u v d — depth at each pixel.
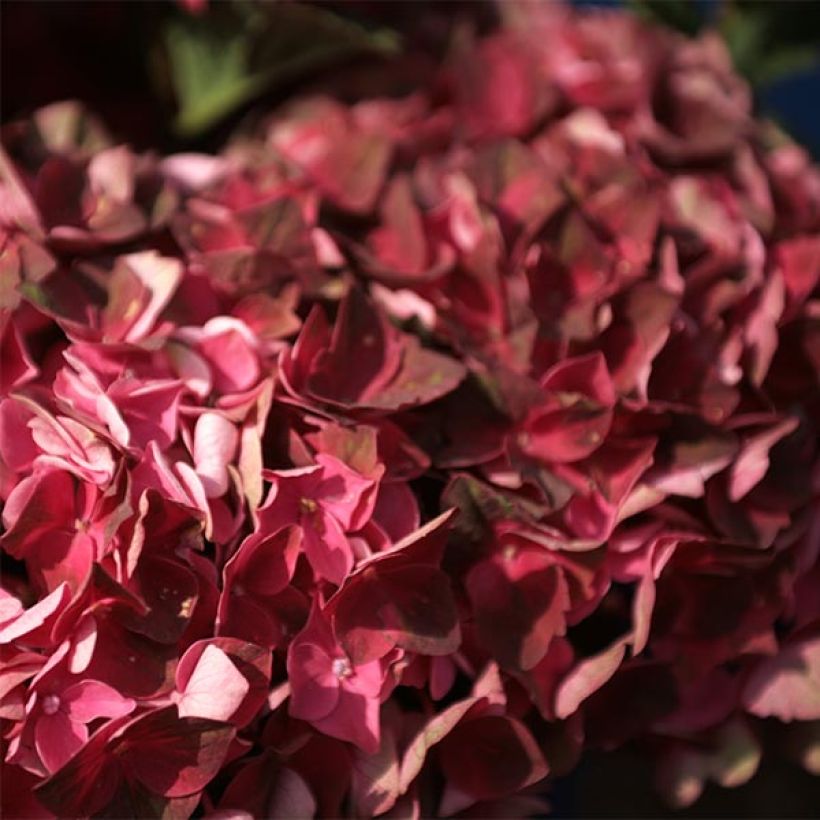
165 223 0.62
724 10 0.76
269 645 0.56
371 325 0.59
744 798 0.70
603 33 0.71
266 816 0.57
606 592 0.59
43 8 0.73
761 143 0.70
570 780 0.68
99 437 0.56
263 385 0.57
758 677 0.61
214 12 0.71
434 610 0.57
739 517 0.60
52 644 0.55
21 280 0.58
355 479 0.57
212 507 0.56
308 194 0.63
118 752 0.55
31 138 0.66
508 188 0.64
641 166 0.66
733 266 0.63
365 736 0.56
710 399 0.61
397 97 0.72
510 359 0.60
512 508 0.58
